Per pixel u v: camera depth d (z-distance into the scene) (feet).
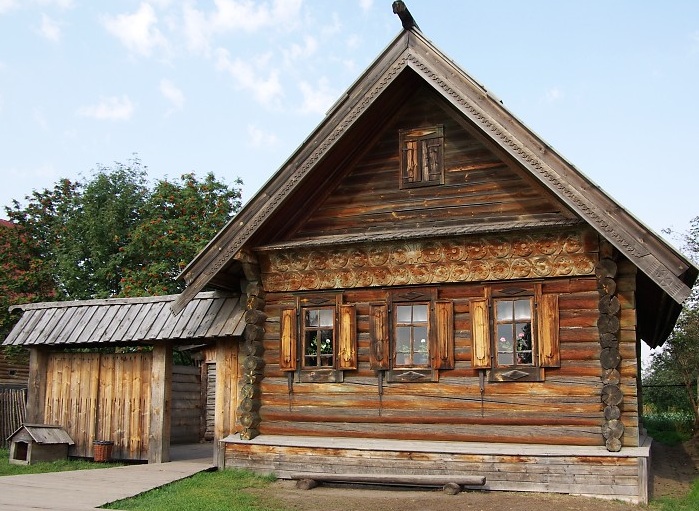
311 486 39.88
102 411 51.49
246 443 43.98
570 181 36.99
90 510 30.81
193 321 47.70
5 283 92.12
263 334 45.75
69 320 52.39
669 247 34.94
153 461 48.06
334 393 43.62
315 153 42.50
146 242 91.91
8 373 93.30
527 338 40.11
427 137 43.98
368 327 43.55
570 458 37.11
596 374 38.24
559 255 39.63
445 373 41.32
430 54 40.50
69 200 102.63
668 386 78.74
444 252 42.11
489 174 42.29
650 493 37.47
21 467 47.65
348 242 43.29
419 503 34.99
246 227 43.78
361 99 41.75
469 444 39.78
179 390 68.90
